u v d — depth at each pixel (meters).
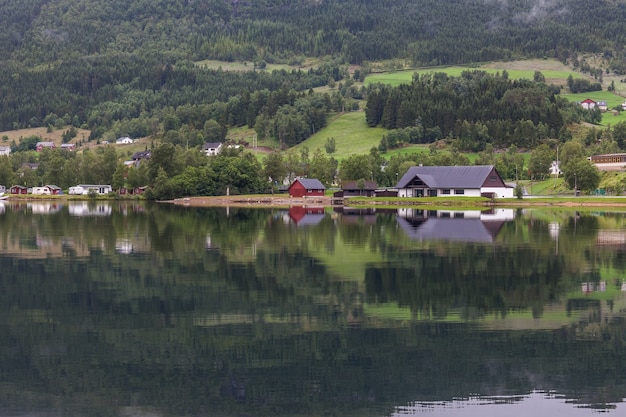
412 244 101.31
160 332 55.81
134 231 122.38
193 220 149.25
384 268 80.75
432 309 61.88
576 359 49.88
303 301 64.75
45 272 79.31
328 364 49.06
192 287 70.81
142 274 77.75
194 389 45.50
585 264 82.94
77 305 63.97
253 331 56.00
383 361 49.72
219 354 51.12
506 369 48.25
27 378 47.38
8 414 42.66
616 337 54.19
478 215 160.88
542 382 46.25
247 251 94.94
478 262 84.62
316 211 183.62
